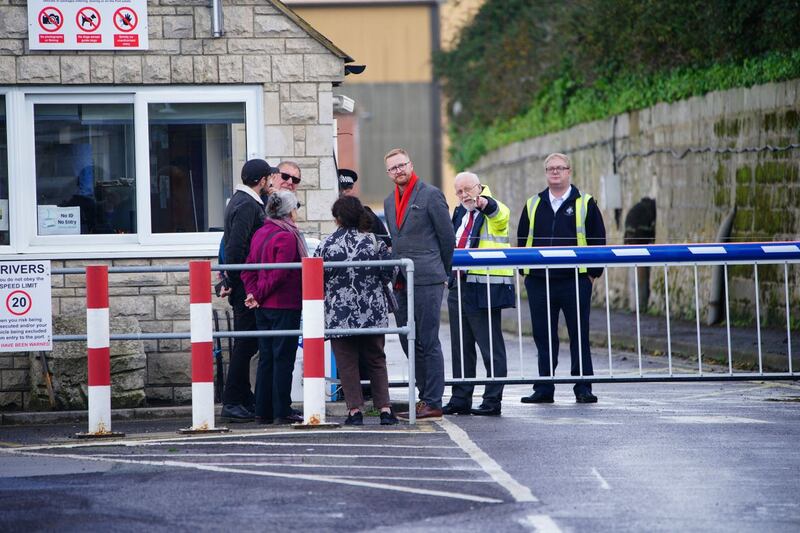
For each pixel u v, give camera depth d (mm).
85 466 22562
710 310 49688
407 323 27453
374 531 17219
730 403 30953
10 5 31250
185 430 26281
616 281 63562
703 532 17125
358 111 159375
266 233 27719
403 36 159625
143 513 18484
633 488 19969
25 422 29734
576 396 31766
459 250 29781
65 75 31375
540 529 17219
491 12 85562
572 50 68500
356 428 26656
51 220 31688
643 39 57406
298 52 32062
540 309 31484
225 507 18797
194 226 32062
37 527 17750
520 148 79875
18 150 31438
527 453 23250
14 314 26422
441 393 28109
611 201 61656
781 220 46312
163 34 31672
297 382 30594
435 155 159375
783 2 45344
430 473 21375
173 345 31688
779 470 21391
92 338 26078
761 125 47719
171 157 31953
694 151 53594
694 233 53844
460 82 92250
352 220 27016
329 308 26984
